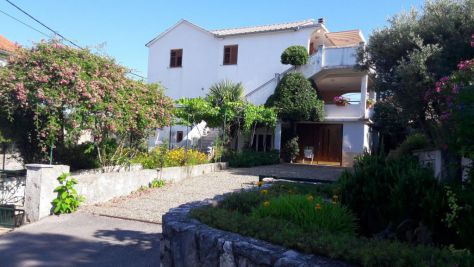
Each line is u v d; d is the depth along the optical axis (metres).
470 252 3.06
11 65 9.62
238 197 5.38
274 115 18.84
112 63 10.74
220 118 18.03
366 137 20.12
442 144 6.88
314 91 19.97
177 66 25.31
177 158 14.05
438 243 3.73
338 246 2.95
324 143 21.42
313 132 21.75
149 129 11.74
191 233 3.76
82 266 5.21
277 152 20.12
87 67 10.01
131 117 10.52
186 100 17.17
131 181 10.59
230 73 23.69
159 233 6.83
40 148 10.46
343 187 4.82
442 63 10.39
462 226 3.42
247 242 3.29
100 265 5.24
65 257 5.55
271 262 2.98
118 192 10.04
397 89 11.48
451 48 10.66
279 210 4.21
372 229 4.45
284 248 3.16
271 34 22.75
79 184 8.66
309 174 15.13
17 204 9.20
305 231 3.56
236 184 12.31
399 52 11.95
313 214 4.09
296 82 19.58
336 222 4.07
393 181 4.43
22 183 9.41
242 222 3.72
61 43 10.12
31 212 7.70
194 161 14.72
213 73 24.17
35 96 8.98
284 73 20.70
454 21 10.81
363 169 4.77
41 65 9.37
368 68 13.77
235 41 23.72
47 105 9.09
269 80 21.86
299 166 18.92
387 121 19.67
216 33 24.94
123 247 5.98
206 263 3.54
